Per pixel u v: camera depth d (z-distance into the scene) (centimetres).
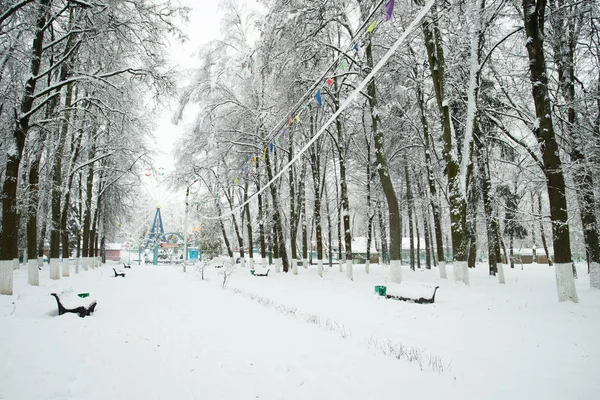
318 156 2355
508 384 444
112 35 1384
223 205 3872
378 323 796
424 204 2692
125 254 6391
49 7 1182
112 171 2736
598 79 1371
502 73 1582
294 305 1055
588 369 497
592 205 1238
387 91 2023
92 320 807
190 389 429
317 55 1748
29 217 1405
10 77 1287
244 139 2452
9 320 752
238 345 604
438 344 624
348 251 1931
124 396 410
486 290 1344
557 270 986
